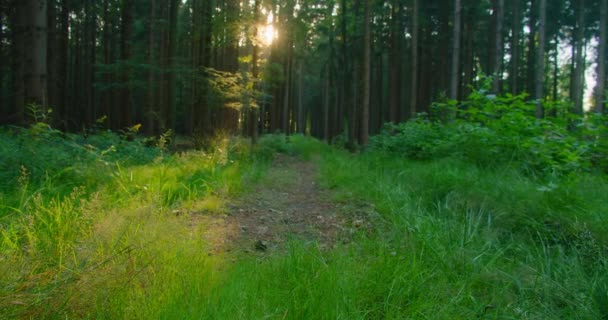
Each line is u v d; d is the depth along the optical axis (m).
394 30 22.28
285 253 3.51
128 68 13.93
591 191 4.62
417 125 10.09
